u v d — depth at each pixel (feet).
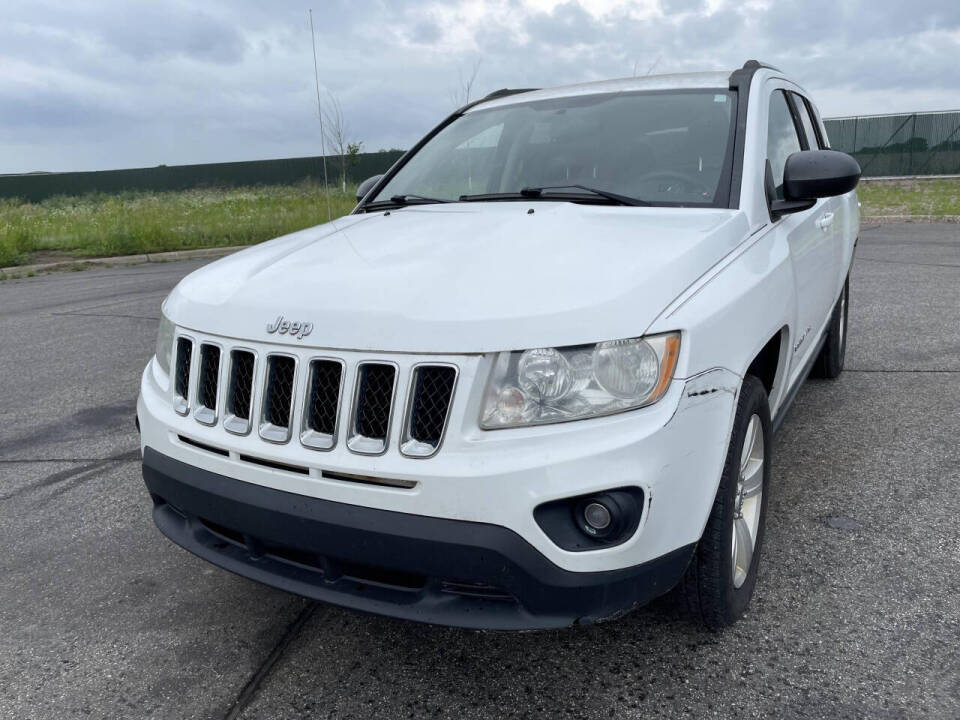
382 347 6.87
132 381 19.34
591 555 6.70
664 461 6.79
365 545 6.84
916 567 9.62
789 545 10.30
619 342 6.77
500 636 8.70
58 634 9.09
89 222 62.08
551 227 8.80
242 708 7.74
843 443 13.69
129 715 7.70
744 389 8.29
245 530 7.53
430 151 13.01
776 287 8.96
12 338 24.88
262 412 7.43
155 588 10.03
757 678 7.78
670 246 7.98
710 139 10.41
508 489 6.51
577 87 12.80
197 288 8.87
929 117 90.48
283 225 57.31
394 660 8.38
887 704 7.33
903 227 49.16
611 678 7.89
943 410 15.08
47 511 12.30
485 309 6.86
